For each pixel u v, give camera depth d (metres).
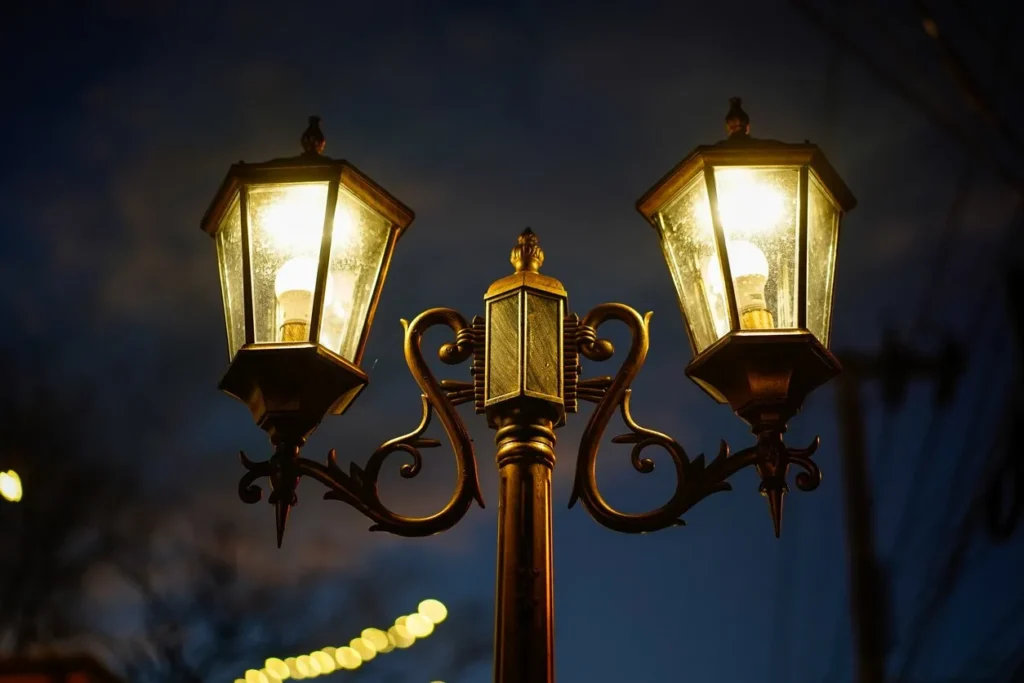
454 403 3.66
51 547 9.44
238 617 9.88
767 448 3.50
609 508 3.47
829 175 3.94
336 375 3.58
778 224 3.80
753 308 3.68
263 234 3.82
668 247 3.93
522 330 3.63
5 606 9.05
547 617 3.29
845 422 8.05
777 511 3.44
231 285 3.88
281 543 3.48
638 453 3.53
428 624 8.84
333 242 3.85
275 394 3.57
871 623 7.30
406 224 4.02
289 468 3.53
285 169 3.85
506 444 3.53
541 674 3.21
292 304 3.72
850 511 7.77
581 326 3.69
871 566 7.57
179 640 9.57
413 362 3.70
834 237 3.99
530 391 3.54
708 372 3.59
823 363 3.56
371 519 3.51
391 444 3.59
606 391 3.61
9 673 8.73
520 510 3.43
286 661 8.91
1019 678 5.94
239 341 3.77
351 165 3.88
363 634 8.84
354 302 3.83
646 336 3.67
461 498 3.53
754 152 3.84
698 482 3.49
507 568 3.35
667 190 3.95
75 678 8.71
